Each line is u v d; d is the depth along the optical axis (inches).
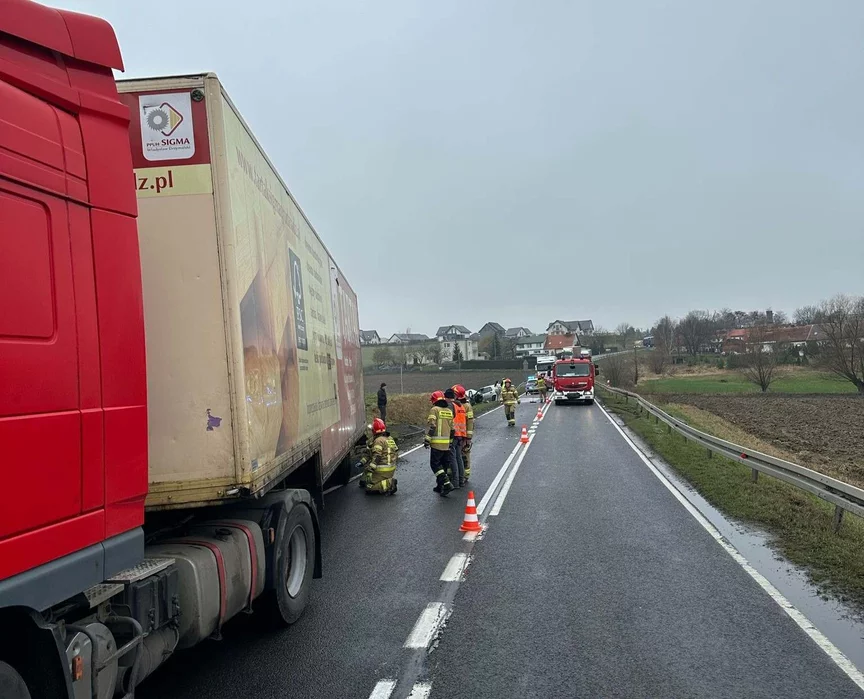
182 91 157.8
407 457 655.1
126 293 117.7
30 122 99.3
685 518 347.6
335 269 394.9
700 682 160.4
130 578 123.2
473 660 175.0
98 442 108.0
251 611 176.1
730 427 1039.0
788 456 700.7
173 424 153.1
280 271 213.5
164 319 154.3
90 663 106.6
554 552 283.3
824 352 2100.1
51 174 102.1
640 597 223.6
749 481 438.9
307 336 263.4
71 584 100.9
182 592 144.3
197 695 156.4
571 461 576.7
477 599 224.4
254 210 181.8
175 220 156.5
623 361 2871.6
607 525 332.5
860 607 212.1
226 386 154.9
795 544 289.9
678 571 253.3
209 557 152.9
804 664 169.9
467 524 329.1
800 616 203.9
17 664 93.8
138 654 121.0
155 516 166.7
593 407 1416.1
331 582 246.5
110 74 119.8
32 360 94.6
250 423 159.5
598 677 163.8
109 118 117.6
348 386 441.1
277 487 225.8
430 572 257.8
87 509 105.0
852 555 265.3
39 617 94.6
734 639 186.5
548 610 212.2
